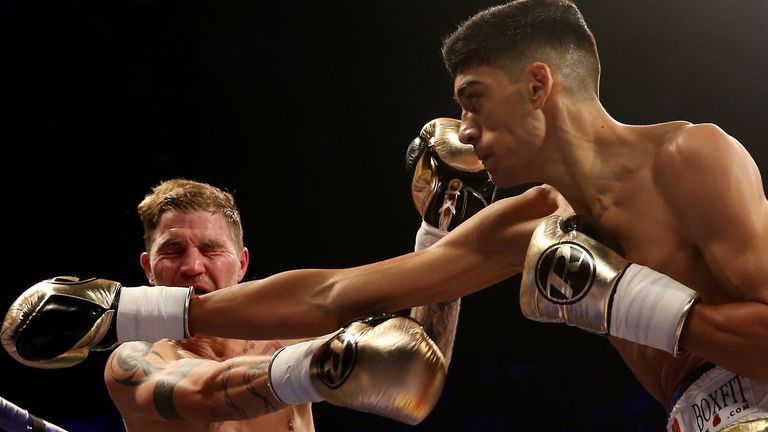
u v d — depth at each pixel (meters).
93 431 5.90
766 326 1.83
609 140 2.13
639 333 1.91
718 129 2.02
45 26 6.41
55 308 2.26
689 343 1.89
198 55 6.64
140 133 6.54
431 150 2.85
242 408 2.44
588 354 6.31
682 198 1.99
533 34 2.14
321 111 6.76
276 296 2.41
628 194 2.10
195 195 2.97
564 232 2.04
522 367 6.37
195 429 2.71
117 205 6.42
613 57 6.67
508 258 2.43
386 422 6.26
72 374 5.96
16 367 5.89
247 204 6.65
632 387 6.17
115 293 2.33
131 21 6.54
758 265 1.87
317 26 6.70
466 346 6.46
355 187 6.71
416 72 6.71
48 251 6.27
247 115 6.70
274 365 2.39
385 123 6.74
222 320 2.38
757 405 1.90
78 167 6.41
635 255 2.08
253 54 6.70
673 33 6.59
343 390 2.17
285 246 6.65
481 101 2.15
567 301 1.97
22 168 6.32
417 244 2.92
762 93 6.50
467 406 6.34
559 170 2.16
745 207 1.91
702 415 2.00
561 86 2.14
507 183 2.21
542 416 6.24
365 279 2.43
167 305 2.34
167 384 2.58
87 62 6.48
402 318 2.24
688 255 2.02
